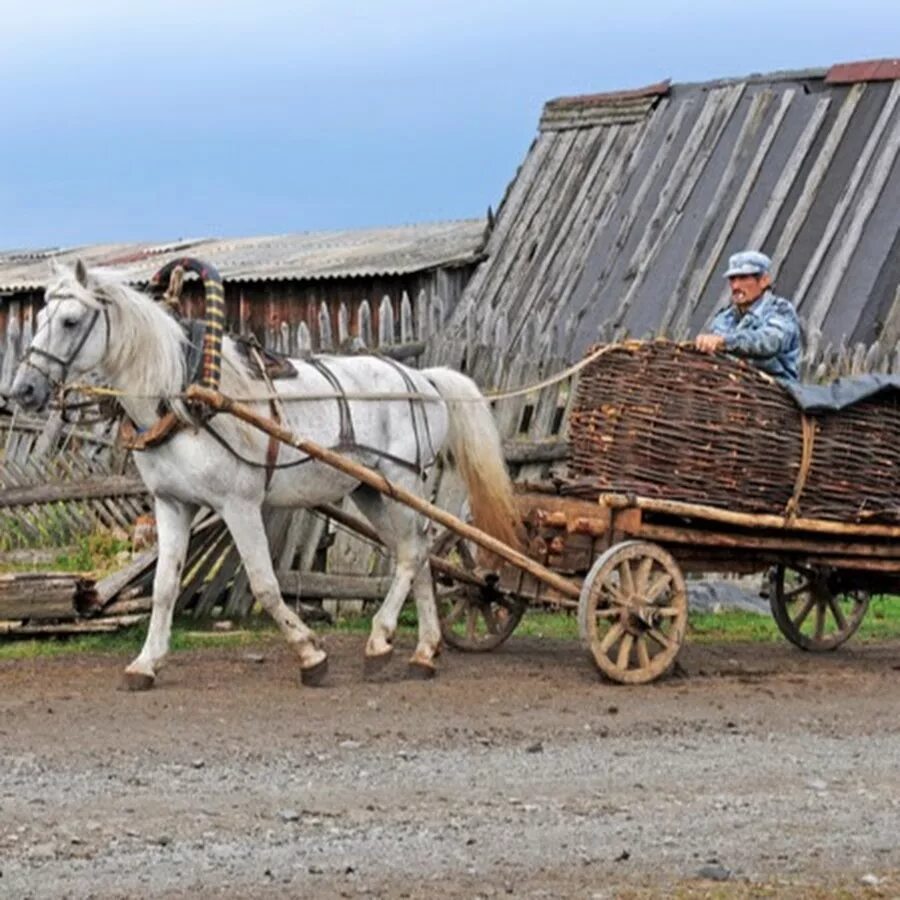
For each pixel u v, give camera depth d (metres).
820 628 14.49
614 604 12.47
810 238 21.89
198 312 29.72
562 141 26.23
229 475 12.27
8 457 20.28
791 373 13.13
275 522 15.58
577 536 12.79
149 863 8.20
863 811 9.23
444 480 16.17
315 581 15.58
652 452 12.62
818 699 12.16
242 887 7.88
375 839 8.62
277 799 9.31
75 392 12.62
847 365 16.94
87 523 18.14
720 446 12.61
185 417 12.02
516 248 25.22
